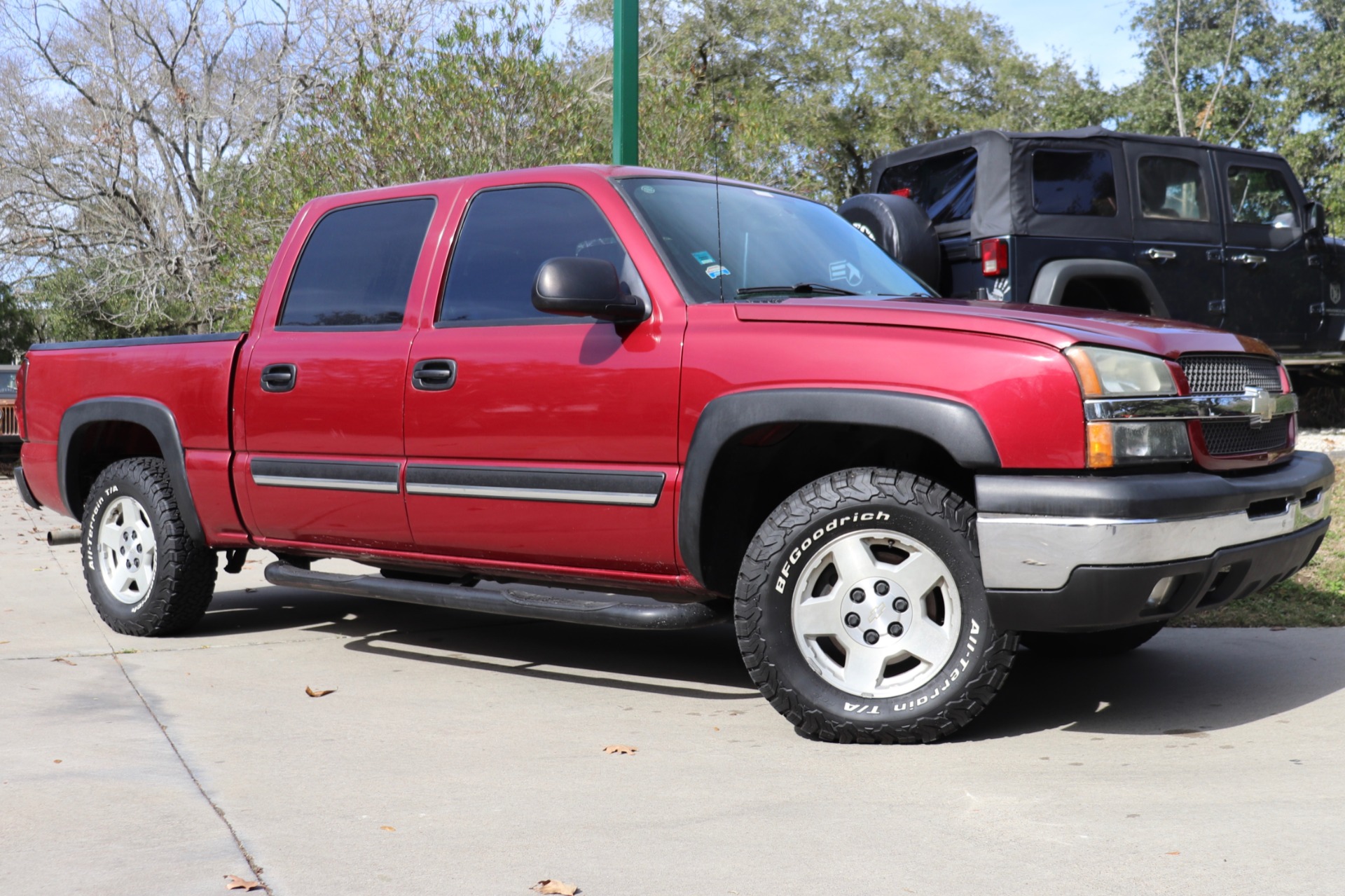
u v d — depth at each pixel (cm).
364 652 538
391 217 499
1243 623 555
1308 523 414
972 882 268
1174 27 3256
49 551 909
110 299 2188
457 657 525
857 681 384
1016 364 356
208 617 622
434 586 473
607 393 413
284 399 500
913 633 379
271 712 430
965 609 371
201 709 434
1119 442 352
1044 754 366
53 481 600
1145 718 406
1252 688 443
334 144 1270
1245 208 986
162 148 2150
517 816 317
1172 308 942
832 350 377
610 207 435
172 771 359
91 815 320
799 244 464
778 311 393
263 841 300
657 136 1329
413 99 1247
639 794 334
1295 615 562
